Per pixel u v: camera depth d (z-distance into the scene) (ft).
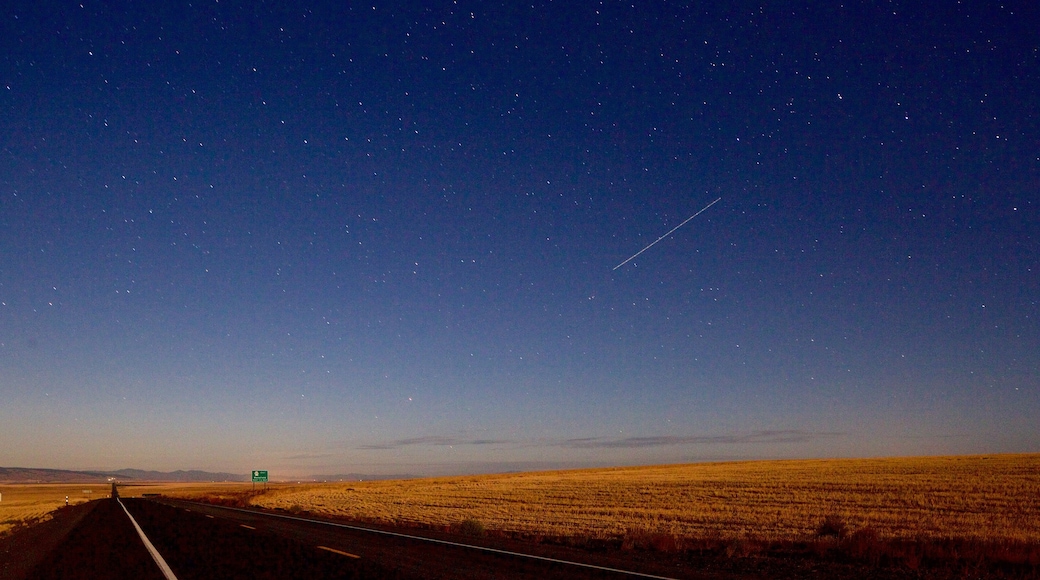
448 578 42.37
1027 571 46.34
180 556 57.67
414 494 215.10
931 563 51.19
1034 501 111.86
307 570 46.83
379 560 51.90
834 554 56.80
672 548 61.57
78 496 418.72
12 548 75.46
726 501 134.31
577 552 57.98
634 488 186.80
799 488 157.79
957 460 247.70
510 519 109.81
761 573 45.62
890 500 121.70
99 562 55.93
